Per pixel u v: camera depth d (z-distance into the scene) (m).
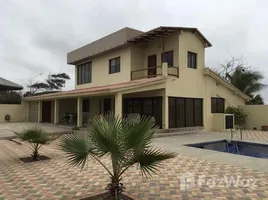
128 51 18.64
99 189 5.43
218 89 20.09
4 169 7.20
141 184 5.75
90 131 4.44
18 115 26.33
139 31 19.22
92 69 23.03
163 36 16.89
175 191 5.27
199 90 18.45
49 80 48.91
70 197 4.95
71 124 19.89
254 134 16.23
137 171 6.78
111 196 4.65
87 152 4.37
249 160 8.17
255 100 26.09
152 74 18.58
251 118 20.64
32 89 46.62
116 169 4.53
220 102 20.48
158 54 18.25
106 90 13.34
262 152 11.67
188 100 17.69
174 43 17.19
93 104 22.38
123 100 19.22
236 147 12.91
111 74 20.38
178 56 16.89
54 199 4.85
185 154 9.22
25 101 26.81
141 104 17.72
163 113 16.02
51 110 26.05
